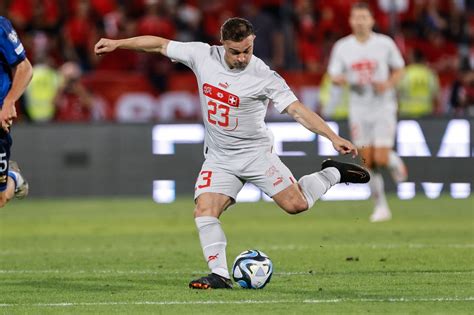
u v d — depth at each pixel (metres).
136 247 46.56
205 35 88.00
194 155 74.19
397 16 90.31
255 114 32.03
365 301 29.80
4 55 33.00
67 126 73.88
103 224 58.31
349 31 90.12
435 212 63.00
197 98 81.00
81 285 33.91
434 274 35.84
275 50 85.00
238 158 32.50
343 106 78.75
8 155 34.12
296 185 33.00
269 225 56.91
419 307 28.72
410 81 83.62
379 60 57.38
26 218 62.50
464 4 97.00
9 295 31.66
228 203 32.84
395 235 50.44
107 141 74.19
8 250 45.94
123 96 80.31
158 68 80.19
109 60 86.56
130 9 92.81
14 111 32.78
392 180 74.56
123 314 27.88
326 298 30.41
